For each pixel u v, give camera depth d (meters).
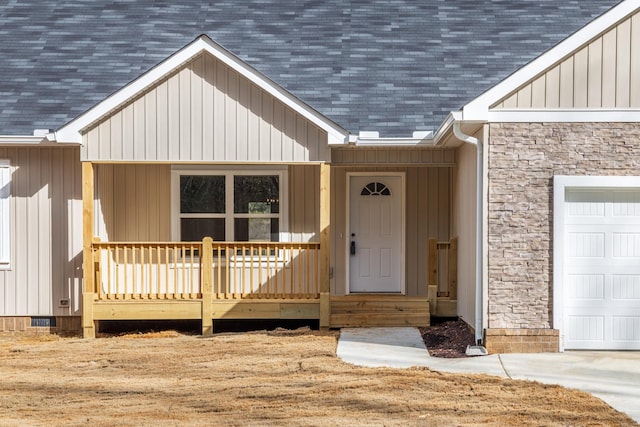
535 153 10.20
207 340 11.71
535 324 10.21
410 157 13.12
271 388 8.36
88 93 13.52
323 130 12.16
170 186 13.96
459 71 14.23
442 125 11.18
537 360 9.68
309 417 7.14
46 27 15.41
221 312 12.46
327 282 12.46
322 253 12.45
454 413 7.24
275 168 13.95
